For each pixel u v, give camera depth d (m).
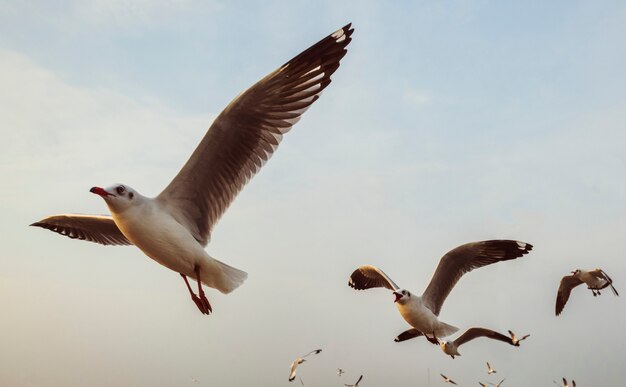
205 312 2.39
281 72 2.32
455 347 3.67
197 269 2.39
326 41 2.32
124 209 2.31
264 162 2.40
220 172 2.42
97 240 2.79
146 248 2.36
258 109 2.36
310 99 2.33
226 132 2.38
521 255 3.66
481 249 3.74
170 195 2.42
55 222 2.75
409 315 3.64
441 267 3.76
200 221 2.45
